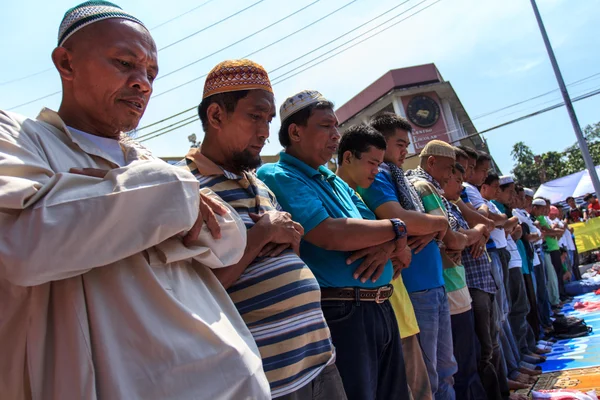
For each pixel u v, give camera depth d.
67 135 1.43
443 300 3.29
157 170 1.27
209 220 1.45
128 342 1.18
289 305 1.83
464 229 3.94
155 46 1.61
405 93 28.48
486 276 4.10
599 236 14.08
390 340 2.58
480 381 3.72
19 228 1.10
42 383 1.15
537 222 8.55
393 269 2.87
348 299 2.37
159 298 1.24
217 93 2.08
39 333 1.17
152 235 1.21
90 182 1.20
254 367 1.31
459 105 31.03
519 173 48.66
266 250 1.89
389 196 3.05
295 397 1.79
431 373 3.13
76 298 1.18
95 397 1.10
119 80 1.47
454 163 4.10
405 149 3.46
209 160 2.05
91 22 1.47
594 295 9.93
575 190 17.00
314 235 2.31
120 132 1.61
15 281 1.09
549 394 4.11
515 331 5.71
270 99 2.13
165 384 1.17
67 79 1.50
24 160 1.20
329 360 1.93
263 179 2.51
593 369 4.89
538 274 7.71
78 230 1.11
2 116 1.28
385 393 2.53
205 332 1.25
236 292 1.83
